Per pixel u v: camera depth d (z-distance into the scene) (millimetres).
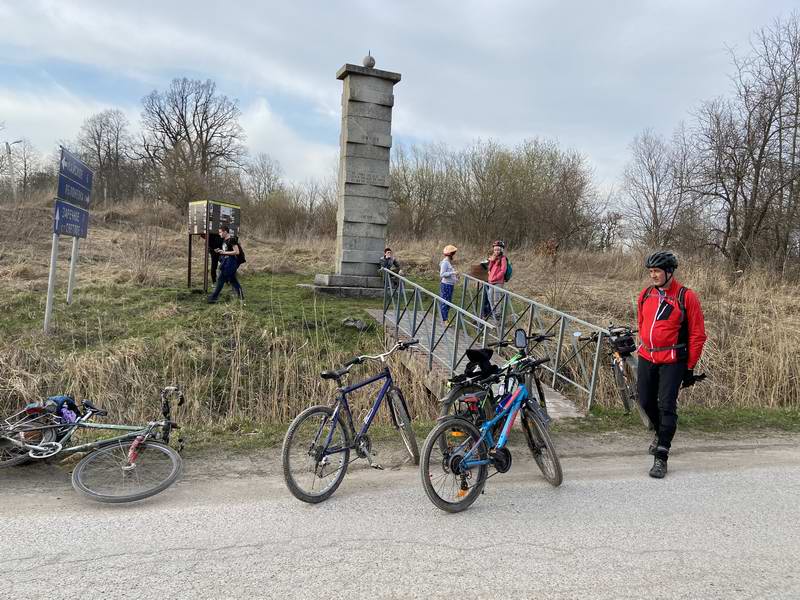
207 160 45375
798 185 15344
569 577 3129
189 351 8031
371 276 11969
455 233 28766
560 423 6242
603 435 5965
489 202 28625
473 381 4438
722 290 11945
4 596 2779
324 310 10219
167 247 15219
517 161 29000
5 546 3297
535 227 27703
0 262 11656
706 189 16922
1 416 6656
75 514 3771
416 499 4191
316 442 4172
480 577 3102
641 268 15055
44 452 4305
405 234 26172
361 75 11711
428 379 7121
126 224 18453
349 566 3176
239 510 3912
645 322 5078
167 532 3535
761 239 15727
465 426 4125
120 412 6785
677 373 4906
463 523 3795
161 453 4473
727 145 16172
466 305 11461
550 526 3779
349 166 11766
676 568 3264
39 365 7359
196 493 4207
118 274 11531
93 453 4242
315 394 7305
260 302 10414
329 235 24391
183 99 45656
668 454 5352
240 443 5363
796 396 8023
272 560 3217
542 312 10547
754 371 8164
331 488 4207
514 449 5453
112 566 3100
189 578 2998
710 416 6828
